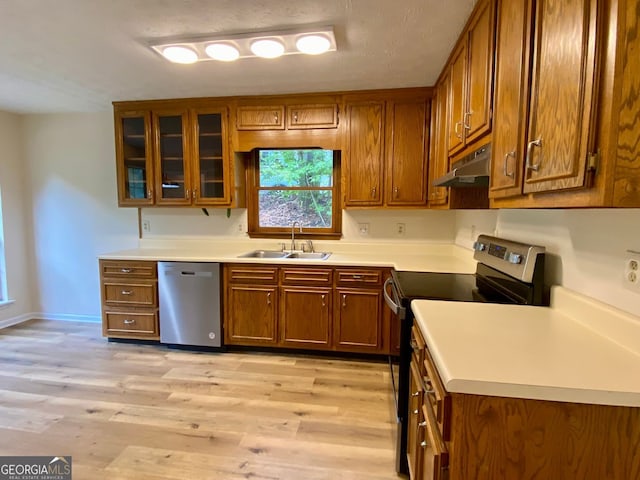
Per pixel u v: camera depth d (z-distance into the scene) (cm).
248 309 295
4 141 359
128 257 305
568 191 86
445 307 140
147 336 310
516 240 181
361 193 297
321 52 209
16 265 374
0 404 220
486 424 84
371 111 290
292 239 329
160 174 320
